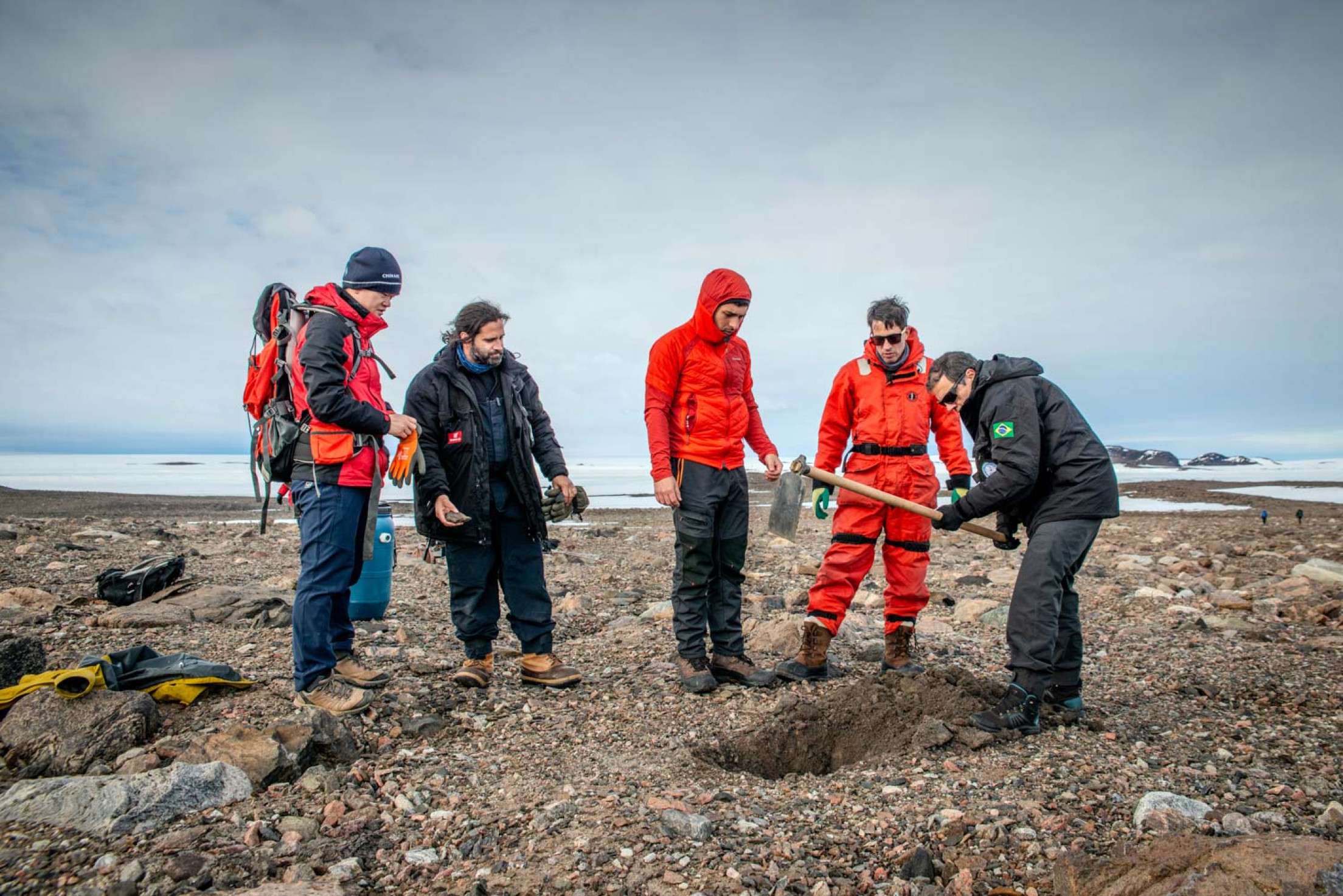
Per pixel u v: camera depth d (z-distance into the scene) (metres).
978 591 7.40
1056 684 3.79
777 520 4.38
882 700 3.72
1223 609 6.32
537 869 2.46
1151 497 22.80
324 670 3.58
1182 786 2.94
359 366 3.49
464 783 3.09
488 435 4.06
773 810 2.87
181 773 2.72
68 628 5.04
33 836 2.42
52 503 17.25
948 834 2.63
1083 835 2.59
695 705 4.02
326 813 2.74
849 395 4.39
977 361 3.77
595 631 5.83
